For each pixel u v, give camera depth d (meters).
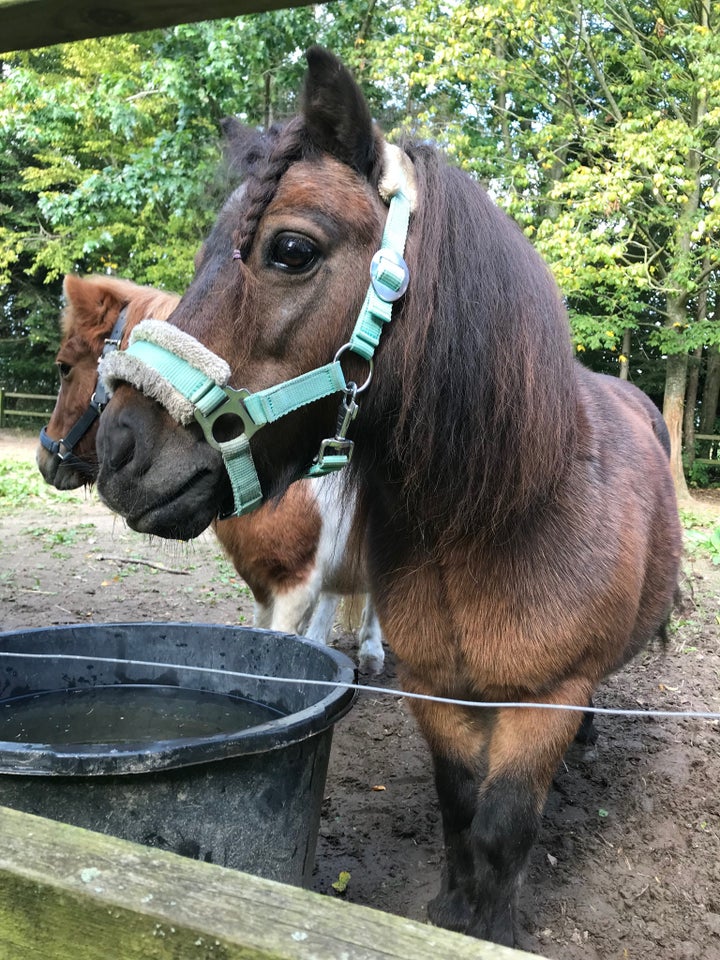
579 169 8.56
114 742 1.93
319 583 3.05
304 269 1.36
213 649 2.29
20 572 5.54
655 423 3.13
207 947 0.68
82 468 3.29
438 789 1.91
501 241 1.52
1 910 0.76
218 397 1.33
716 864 2.39
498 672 1.67
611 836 2.53
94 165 13.91
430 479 1.54
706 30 8.69
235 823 1.52
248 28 8.87
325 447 1.45
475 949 0.66
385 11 10.00
